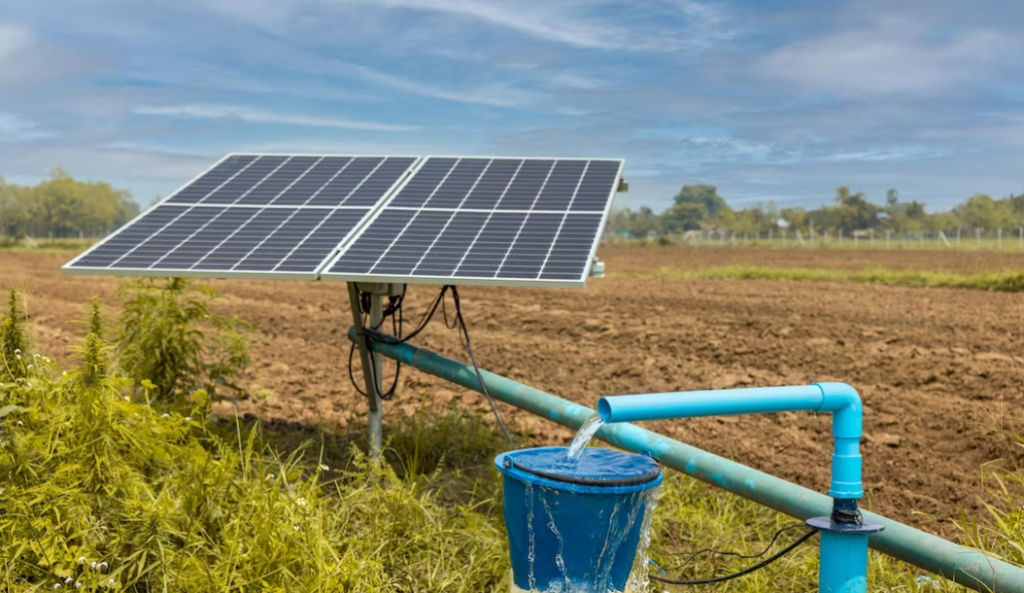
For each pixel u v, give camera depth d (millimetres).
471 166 7301
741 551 5164
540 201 6336
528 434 7430
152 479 4652
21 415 4430
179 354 6660
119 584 3812
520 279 5020
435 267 5348
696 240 75000
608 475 3418
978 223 93875
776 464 6875
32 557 3922
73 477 4203
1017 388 9008
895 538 3754
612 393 9148
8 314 5172
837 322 14000
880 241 63375
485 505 5809
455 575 4590
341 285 21141
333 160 7742
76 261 5746
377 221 6230
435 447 6906
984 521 5531
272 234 6109
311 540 4285
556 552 3482
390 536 4898
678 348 11867
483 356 11203
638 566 3791
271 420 7605
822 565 3494
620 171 6836
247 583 3922
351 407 8305
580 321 14250
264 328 13273
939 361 10531
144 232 6293
